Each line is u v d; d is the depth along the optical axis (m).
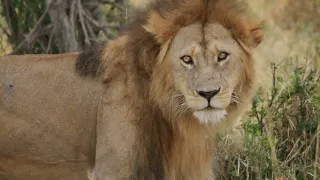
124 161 10.84
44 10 18.05
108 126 10.93
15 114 11.52
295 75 13.29
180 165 11.36
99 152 10.99
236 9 10.73
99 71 11.23
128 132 10.86
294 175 12.26
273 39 19.03
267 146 12.76
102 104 11.05
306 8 20.80
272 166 12.31
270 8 20.69
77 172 11.63
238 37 10.55
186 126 10.88
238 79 10.56
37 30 17.55
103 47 11.36
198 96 10.16
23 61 11.73
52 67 11.57
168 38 10.52
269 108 13.18
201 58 10.27
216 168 12.88
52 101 11.44
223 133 13.05
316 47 17.64
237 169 12.85
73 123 11.37
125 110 10.88
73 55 11.66
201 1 10.48
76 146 11.44
